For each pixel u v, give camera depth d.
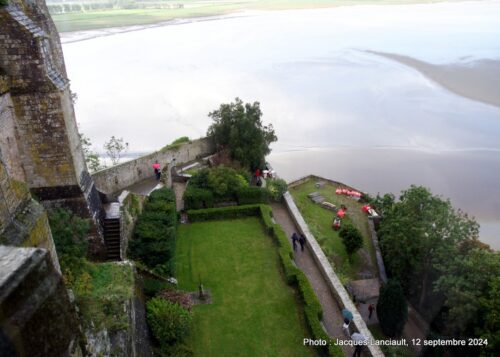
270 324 23.17
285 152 52.59
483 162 48.66
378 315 26.30
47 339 7.19
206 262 28.50
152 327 20.23
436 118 60.69
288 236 32.19
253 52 107.88
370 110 64.56
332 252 32.72
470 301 22.50
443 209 28.25
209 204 34.62
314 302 23.78
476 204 41.44
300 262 29.23
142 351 17.95
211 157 42.22
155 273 24.16
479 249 24.92
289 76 82.88
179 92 74.25
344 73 83.94
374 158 50.75
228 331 22.61
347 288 29.28
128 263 19.36
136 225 27.81
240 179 36.53
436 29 134.50
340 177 47.03
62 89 20.39
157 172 37.19
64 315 7.65
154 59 101.12
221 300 24.89
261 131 41.75
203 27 160.50
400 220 28.98
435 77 78.31
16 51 18.86
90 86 78.38
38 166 21.17
